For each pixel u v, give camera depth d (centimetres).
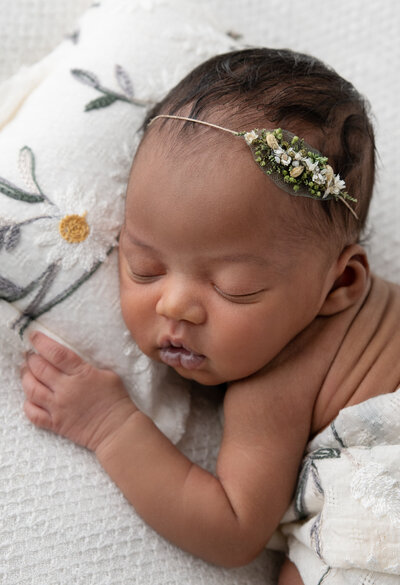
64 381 97
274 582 102
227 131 88
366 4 139
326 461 92
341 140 95
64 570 89
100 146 105
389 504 86
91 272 100
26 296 98
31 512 91
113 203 104
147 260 92
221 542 93
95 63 110
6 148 103
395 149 131
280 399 96
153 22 115
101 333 100
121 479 95
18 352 102
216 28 125
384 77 136
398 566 85
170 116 92
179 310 90
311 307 95
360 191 99
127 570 91
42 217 99
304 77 96
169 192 87
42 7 131
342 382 97
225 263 88
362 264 100
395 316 101
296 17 139
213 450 106
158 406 104
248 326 91
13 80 114
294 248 90
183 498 94
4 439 95
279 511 95
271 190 88
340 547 87
